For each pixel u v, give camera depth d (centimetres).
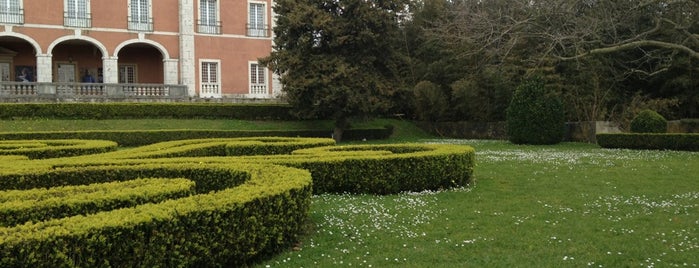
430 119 3666
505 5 2500
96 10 3281
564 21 2083
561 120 2436
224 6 3603
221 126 2891
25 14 3108
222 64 3603
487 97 3228
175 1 3497
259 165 854
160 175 879
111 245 439
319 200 913
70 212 575
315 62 2723
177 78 3516
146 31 3412
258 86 3722
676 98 2700
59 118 2689
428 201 920
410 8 3003
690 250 611
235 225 540
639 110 2592
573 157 1747
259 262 582
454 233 699
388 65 2886
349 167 990
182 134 2569
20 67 3372
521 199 951
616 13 2036
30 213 557
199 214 505
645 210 841
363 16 2697
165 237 476
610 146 2206
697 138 1967
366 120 3159
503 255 597
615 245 636
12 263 392
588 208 865
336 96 2684
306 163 974
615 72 2677
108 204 595
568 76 2783
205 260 518
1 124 2498
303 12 2717
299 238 673
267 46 3734
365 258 588
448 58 3381
